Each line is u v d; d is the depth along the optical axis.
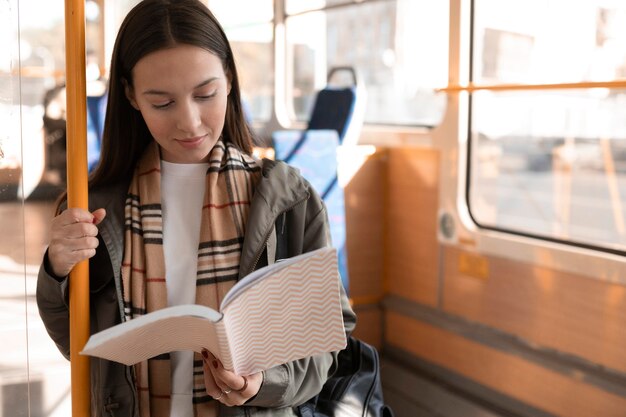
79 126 1.24
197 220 1.38
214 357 1.19
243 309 1.07
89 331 1.28
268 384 1.26
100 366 1.30
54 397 2.50
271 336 1.13
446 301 3.30
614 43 2.41
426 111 3.45
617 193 2.54
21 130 1.39
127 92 1.32
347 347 1.62
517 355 2.86
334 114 3.69
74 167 1.24
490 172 3.01
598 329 2.54
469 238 3.08
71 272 1.25
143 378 1.31
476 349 3.09
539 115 2.78
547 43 2.67
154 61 1.20
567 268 2.62
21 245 1.46
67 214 1.23
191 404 1.33
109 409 1.28
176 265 1.36
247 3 4.72
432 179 3.35
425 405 3.13
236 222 1.35
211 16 1.27
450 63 3.04
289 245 1.37
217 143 1.41
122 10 5.89
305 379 1.34
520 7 2.76
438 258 3.34
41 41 5.93
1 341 1.46
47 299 1.30
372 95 3.81
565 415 2.67
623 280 2.42
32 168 4.10
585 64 2.53
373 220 3.67
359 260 3.64
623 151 2.49
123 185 1.40
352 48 3.95
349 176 3.58
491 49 2.93
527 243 2.79
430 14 3.32
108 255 1.35
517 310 2.89
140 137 1.40
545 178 2.79
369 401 1.52
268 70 4.70
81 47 1.23
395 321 3.62
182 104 1.22
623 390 2.42
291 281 1.08
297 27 4.47
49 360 2.64
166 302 1.32
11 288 1.46
